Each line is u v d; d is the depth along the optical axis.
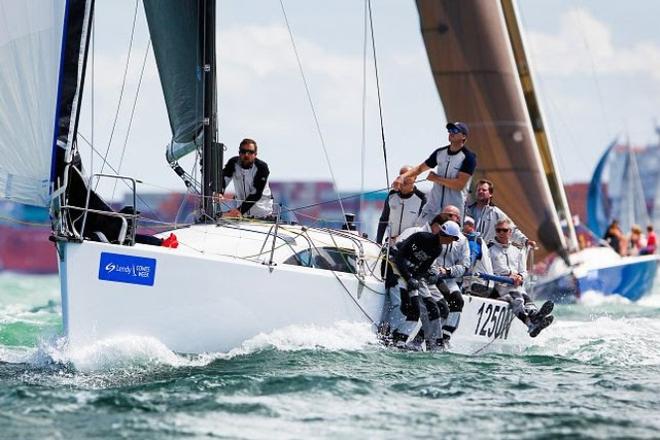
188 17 44.88
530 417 32.72
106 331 37.06
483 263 46.53
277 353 40.03
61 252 37.03
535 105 75.19
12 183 36.94
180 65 45.25
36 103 36.81
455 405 34.03
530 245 51.06
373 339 42.44
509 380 38.41
